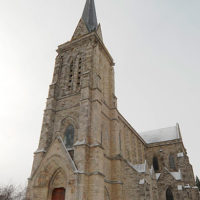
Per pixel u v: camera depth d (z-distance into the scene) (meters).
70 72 45.75
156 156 66.38
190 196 49.47
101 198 29.64
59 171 32.53
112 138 41.28
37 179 32.28
